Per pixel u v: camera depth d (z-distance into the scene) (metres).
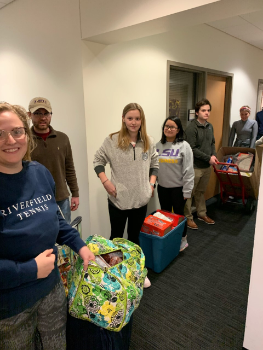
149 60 2.82
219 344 1.63
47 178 1.14
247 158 3.70
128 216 2.14
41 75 2.59
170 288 2.16
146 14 1.72
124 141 1.90
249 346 1.53
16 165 0.99
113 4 1.88
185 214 3.33
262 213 1.34
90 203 2.50
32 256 1.00
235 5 1.49
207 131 3.14
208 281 2.25
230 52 4.14
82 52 2.17
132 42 2.59
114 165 1.96
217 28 3.70
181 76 3.47
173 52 3.09
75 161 2.52
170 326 1.77
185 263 2.53
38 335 1.16
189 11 1.57
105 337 1.24
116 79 2.51
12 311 0.96
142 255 1.44
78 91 2.28
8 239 0.91
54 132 1.96
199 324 1.79
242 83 4.66
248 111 4.17
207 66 3.67
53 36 2.37
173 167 2.52
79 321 1.25
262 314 1.44
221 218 3.63
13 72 2.90
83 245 1.22
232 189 3.88
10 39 2.82
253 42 4.53
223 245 2.88
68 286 1.34
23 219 0.95
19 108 1.03
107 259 1.45
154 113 3.01
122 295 1.20
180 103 3.54
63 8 2.21
